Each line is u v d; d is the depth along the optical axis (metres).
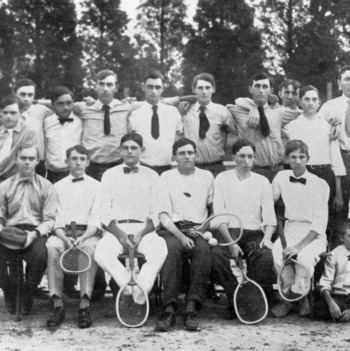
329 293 6.21
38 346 5.34
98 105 7.58
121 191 6.54
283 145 7.71
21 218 6.53
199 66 31.52
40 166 7.55
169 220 6.43
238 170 6.75
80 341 5.49
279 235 6.54
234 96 30.94
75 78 34.69
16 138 7.09
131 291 6.05
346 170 7.62
